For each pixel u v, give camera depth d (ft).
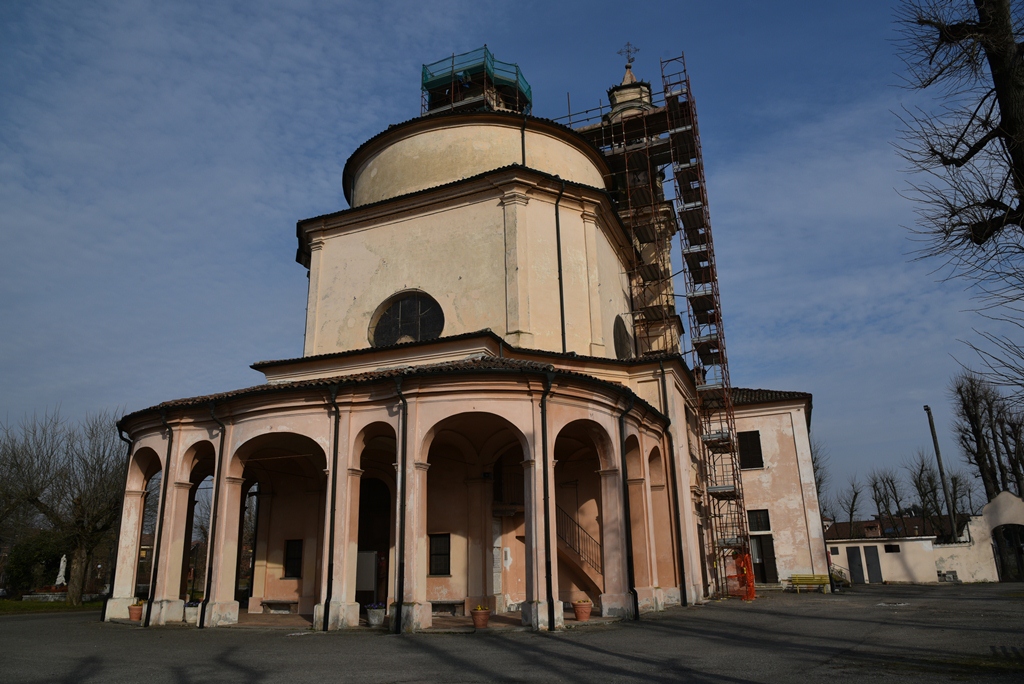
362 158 83.92
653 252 102.37
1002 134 27.53
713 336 97.91
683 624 50.98
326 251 76.02
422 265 70.90
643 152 102.89
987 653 33.65
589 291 71.56
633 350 87.56
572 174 79.41
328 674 31.19
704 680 28.04
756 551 102.83
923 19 29.01
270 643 43.62
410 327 70.13
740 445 106.52
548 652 37.35
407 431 51.08
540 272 68.54
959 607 62.69
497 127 77.25
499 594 61.98
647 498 62.69
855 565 129.18
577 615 52.90
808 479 101.96
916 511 234.99
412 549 48.70
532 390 52.19
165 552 58.54
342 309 73.10
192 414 60.75
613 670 31.09
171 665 34.68
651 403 71.26
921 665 30.53
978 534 126.31
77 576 101.86
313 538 67.31
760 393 109.09
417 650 38.93
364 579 65.26
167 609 57.36
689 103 103.45
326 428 54.19
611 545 55.36
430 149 77.15
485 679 29.30
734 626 49.32
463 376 51.37
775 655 34.73
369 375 54.03
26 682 29.81
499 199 69.51
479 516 62.08
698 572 74.28
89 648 42.11
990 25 27.37
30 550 125.59
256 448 58.80
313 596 65.72
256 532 70.44
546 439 51.49
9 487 107.14
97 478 108.68
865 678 27.53
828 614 58.13
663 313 92.02
